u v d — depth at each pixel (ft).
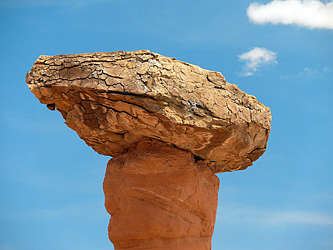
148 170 27.91
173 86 24.25
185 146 27.96
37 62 25.13
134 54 24.63
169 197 27.61
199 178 29.01
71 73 24.32
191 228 28.45
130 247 27.91
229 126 25.43
